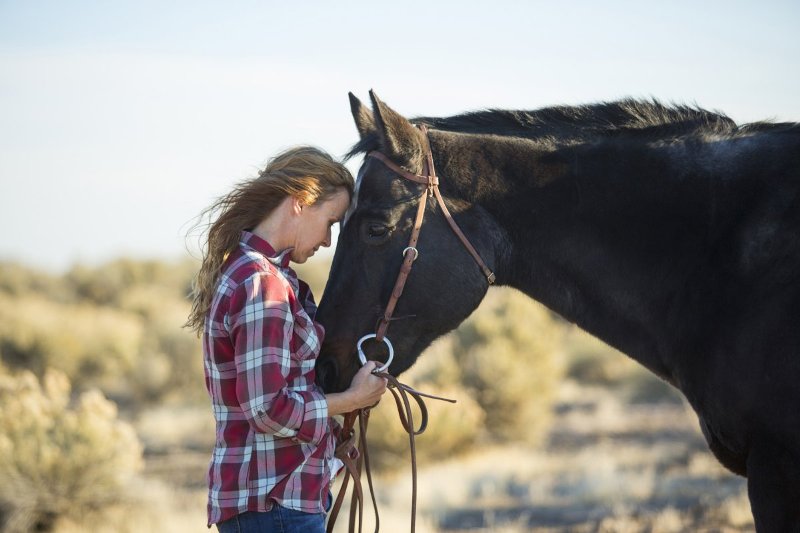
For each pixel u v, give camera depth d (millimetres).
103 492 13641
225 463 4027
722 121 4684
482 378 21422
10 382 14828
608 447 19438
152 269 58750
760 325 4070
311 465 4094
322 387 4461
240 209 4250
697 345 4332
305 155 4359
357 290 4457
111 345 30703
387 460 17984
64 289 55844
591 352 31953
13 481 13078
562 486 15234
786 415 3930
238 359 3895
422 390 20266
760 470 4051
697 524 11516
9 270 57812
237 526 4020
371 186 4477
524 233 4688
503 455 19109
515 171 4652
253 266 4043
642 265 4523
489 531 12055
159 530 12359
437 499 14711
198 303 4293
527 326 23812
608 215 4566
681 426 21594
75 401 26188
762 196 4297
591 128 4781
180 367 28375
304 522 4023
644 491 13984
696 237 4406
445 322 4574
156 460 19547
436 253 4500
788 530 3986
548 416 21797
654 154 4578
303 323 4152
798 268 4070
